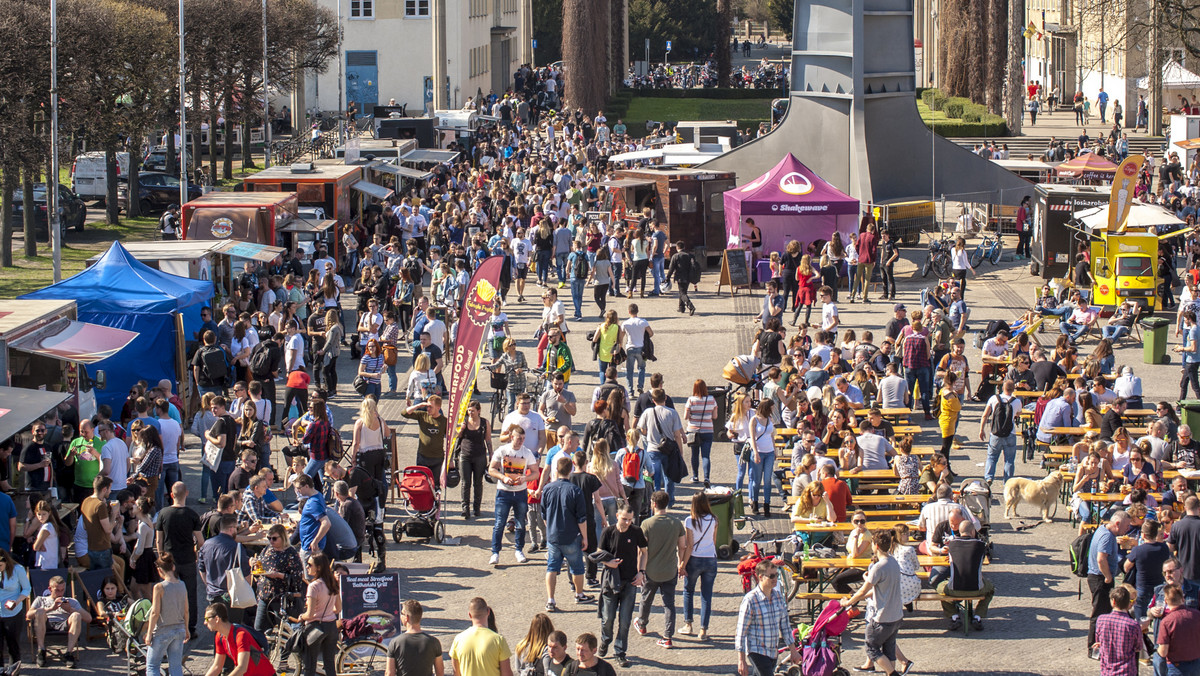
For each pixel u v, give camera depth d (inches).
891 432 1359.5
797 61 3009.4
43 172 3085.6
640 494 1180.5
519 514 1154.7
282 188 2711.6
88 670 954.1
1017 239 3120.1
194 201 2331.4
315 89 5748.0
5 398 1170.0
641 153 3555.6
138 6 3154.5
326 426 1256.2
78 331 1402.6
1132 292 2241.6
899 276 2657.5
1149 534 970.7
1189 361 1718.8
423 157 3636.8
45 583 1001.5
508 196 3117.6
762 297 2432.3
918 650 975.0
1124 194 2262.6
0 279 2498.8
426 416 1284.4
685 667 941.8
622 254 2440.9
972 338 2098.9
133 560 1019.3
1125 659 856.3
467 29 6279.5
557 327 1631.4
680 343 2060.8
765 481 1291.8
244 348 1676.9
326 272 2150.6
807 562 1026.1
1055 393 1454.2
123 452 1192.8
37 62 2468.0
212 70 3666.3
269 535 949.2
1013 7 4618.6
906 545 1011.9
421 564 1159.0
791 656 901.8
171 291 1633.9
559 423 1373.0
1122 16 4628.4
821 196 2583.7
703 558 986.1
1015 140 4645.7
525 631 1002.7
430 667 792.3
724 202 2733.8
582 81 5428.2
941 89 5910.4
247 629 821.9
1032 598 1078.4
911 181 3002.0
